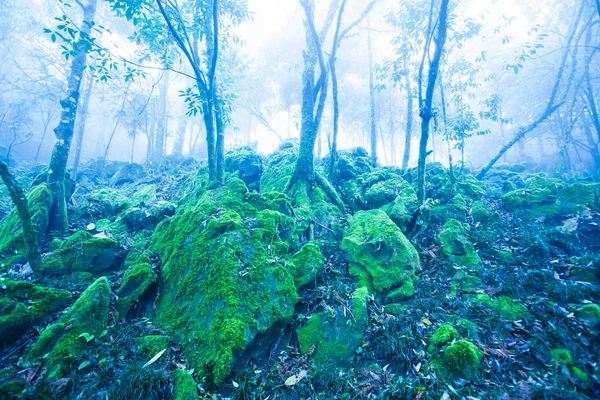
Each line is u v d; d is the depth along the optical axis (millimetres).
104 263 6012
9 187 4930
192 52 7613
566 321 4105
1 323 3945
